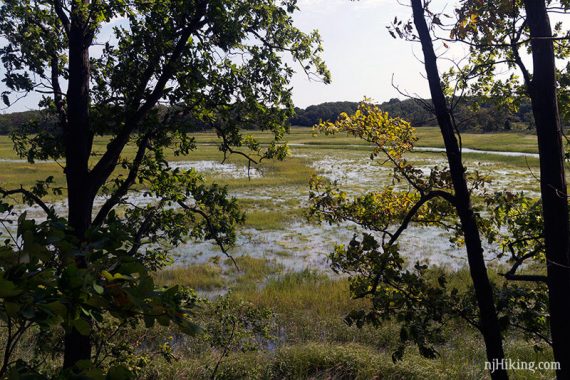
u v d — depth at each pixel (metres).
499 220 4.59
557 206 3.32
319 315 10.87
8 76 5.05
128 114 5.49
